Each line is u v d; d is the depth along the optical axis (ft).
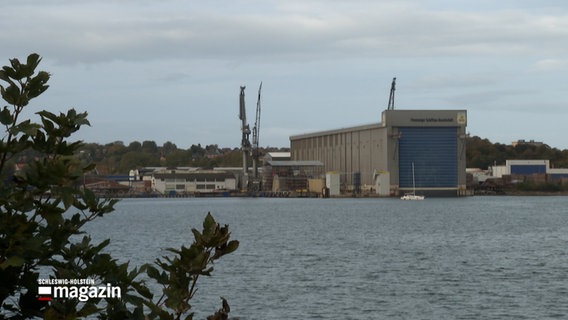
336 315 314.96
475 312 322.96
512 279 430.61
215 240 52.26
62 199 49.67
